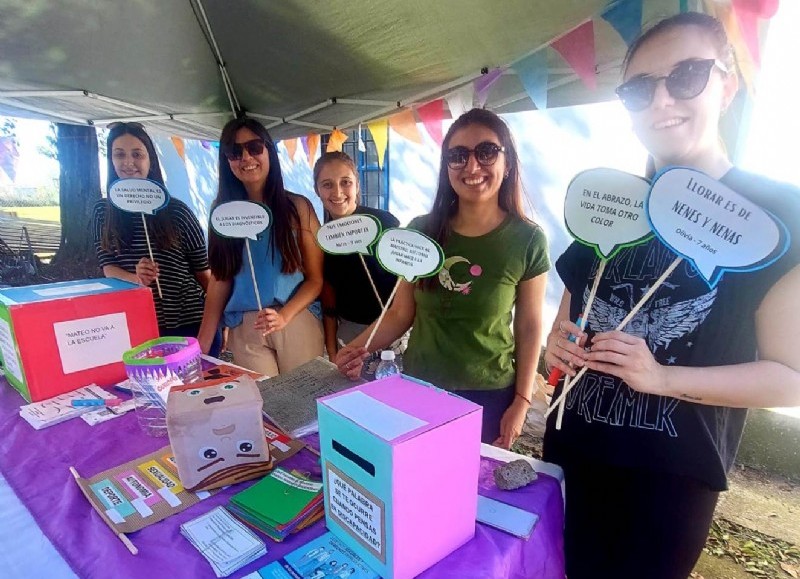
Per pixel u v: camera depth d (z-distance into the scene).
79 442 1.11
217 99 2.96
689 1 1.33
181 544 0.76
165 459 1.02
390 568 0.67
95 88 2.63
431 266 1.21
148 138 2.19
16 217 8.60
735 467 2.56
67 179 5.21
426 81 2.32
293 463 0.99
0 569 0.75
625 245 0.91
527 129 3.18
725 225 0.77
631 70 0.89
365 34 1.89
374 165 4.31
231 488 0.92
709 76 0.80
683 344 0.90
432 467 0.67
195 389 0.96
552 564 0.90
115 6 1.83
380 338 1.64
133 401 1.31
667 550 0.95
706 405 0.90
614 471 0.99
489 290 1.48
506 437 1.48
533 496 0.90
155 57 2.29
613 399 0.98
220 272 1.95
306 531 0.79
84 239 5.36
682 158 0.89
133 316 1.46
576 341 0.94
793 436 2.46
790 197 0.78
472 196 1.43
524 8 1.56
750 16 1.22
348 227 1.41
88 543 0.78
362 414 0.71
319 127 3.41
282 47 2.16
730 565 1.92
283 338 2.01
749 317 0.84
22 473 0.99
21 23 1.87
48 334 1.30
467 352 1.51
